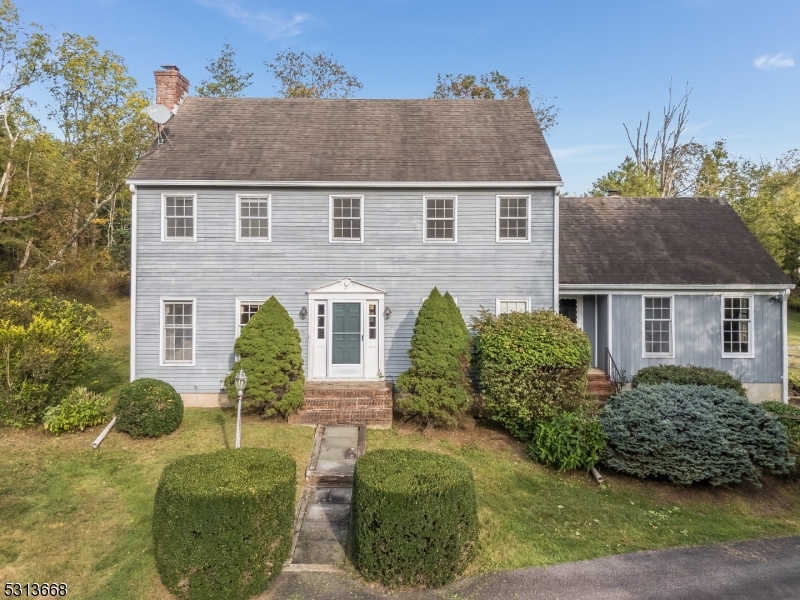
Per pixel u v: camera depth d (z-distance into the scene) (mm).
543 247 14250
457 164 14602
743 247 15977
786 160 39156
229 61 40781
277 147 15055
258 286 14094
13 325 11164
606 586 6363
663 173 41500
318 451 10312
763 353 15016
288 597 6066
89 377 15727
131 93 28938
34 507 7984
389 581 6246
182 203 14047
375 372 14180
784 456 9352
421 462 7023
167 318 14031
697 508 8859
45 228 27688
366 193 14227
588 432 10078
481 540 7312
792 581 6559
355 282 14141
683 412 9625
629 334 15039
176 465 6668
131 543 7133
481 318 13289
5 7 23547
